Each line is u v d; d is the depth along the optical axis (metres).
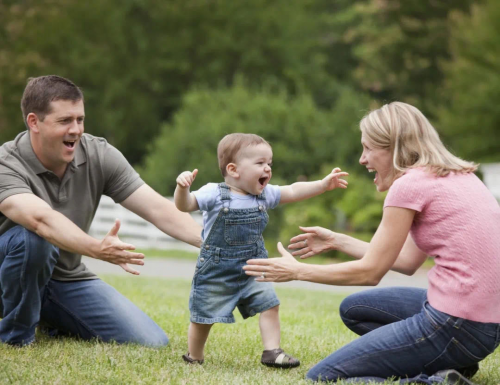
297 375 5.64
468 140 26.84
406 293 5.88
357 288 14.64
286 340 7.21
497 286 5.00
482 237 5.02
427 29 34.78
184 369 5.60
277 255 21.00
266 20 40.53
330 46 44.44
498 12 27.38
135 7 41.47
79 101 6.21
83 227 6.66
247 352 6.53
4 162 6.13
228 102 25.89
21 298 6.15
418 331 5.14
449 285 5.05
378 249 5.19
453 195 5.11
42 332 7.04
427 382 5.08
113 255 5.46
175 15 40.34
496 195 22.28
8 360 5.70
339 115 25.06
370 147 5.43
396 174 5.36
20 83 34.25
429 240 5.18
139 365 5.67
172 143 25.02
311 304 10.77
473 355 5.11
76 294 6.69
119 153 6.79
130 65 40.31
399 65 36.22
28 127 6.24
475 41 27.66
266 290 5.81
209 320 5.74
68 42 39.44
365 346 5.25
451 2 34.44
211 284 5.75
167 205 6.64
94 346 6.35
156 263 19.19
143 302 9.89
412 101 33.84
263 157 5.71
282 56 40.72
